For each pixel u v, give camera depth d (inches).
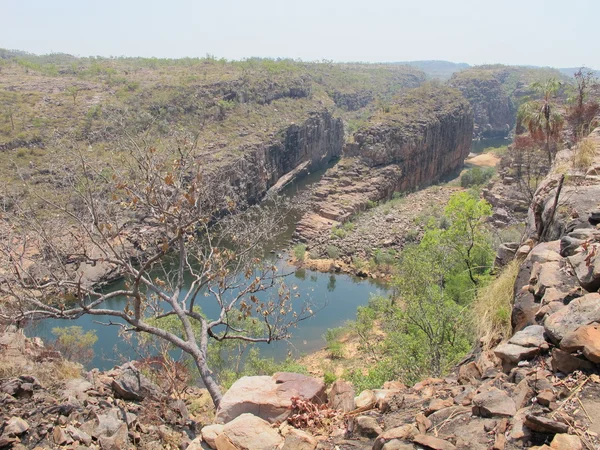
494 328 319.0
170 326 843.4
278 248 2219.5
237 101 3582.7
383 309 896.9
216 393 393.7
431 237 906.1
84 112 2620.6
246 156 2765.7
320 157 4126.5
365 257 2092.8
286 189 3243.1
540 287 275.3
